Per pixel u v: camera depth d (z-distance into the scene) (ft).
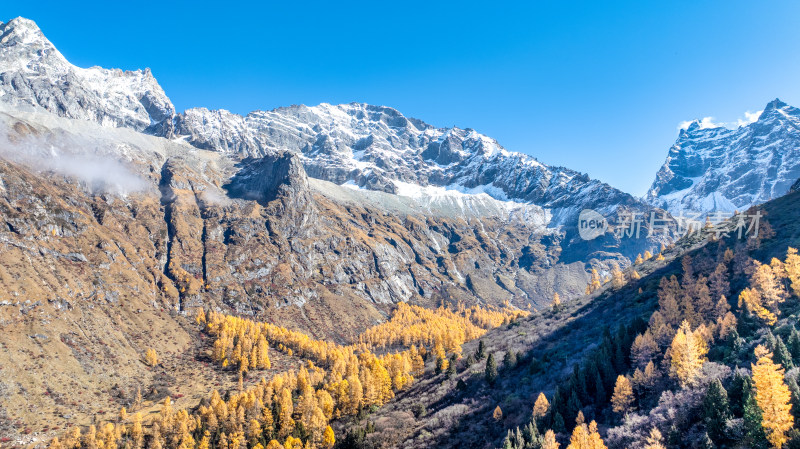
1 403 453.99
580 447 201.05
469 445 281.54
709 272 409.90
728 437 182.19
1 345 530.27
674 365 238.48
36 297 641.81
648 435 204.13
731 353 240.53
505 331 600.39
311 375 552.00
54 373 533.96
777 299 284.61
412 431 340.18
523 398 312.91
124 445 412.98
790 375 191.62
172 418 456.45
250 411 442.50
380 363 536.83
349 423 409.49
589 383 278.67
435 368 482.69
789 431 166.91
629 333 332.60
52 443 403.13
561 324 495.41
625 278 549.95
